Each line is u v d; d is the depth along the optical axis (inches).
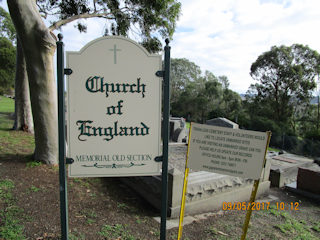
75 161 97.0
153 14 394.6
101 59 95.6
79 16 346.0
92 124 97.0
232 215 176.1
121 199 185.3
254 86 933.2
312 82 813.9
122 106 98.0
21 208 147.8
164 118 99.4
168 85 98.3
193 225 152.9
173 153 335.3
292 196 240.1
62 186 93.7
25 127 414.6
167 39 96.7
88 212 155.6
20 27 205.9
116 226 140.4
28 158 245.1
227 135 103.6
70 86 94.7
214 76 1609.3
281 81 848.9
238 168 102.7
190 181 174.9
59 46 90.5
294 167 304.3
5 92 1397.6
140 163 100.6
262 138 99.3
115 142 98.7
